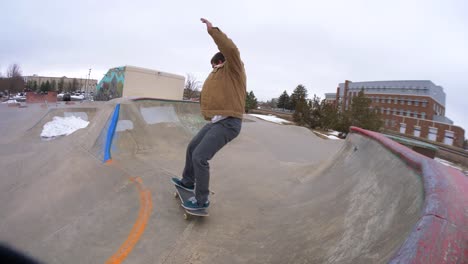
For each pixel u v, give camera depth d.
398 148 2.67
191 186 3.33
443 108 65.31
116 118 6.46
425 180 1.50
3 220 3.31
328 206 2.86
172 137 7.28
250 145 8.06
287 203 3.54
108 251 2.47
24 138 7.43
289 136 12.06
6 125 9.19
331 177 3.97
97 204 3.45
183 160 5.50
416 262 0.73
